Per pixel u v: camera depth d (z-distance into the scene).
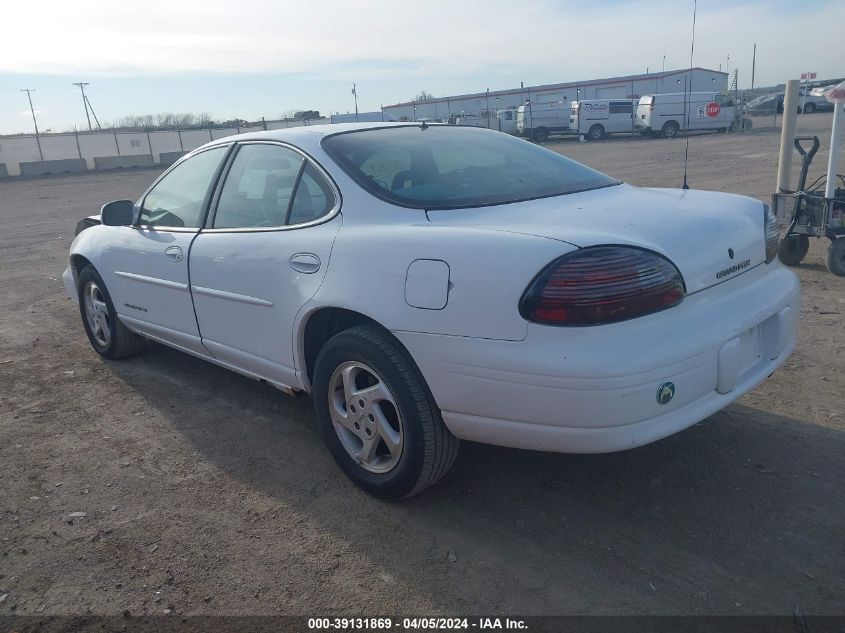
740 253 2.97
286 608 2.59
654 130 34.00
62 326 6.40
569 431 2.54
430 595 2.62
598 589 2.60
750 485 3.20
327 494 3.34
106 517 3.22
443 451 3.00
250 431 4.04
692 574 2.64
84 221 5.71
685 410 2.63
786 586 2.55
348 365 3.19
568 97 46.97
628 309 2.50
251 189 3.81
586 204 3.12
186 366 5.14
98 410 4.43
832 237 6.62
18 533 3.12
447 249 2.76
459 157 3.62
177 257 4.13
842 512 2.96
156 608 2.62
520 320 2.55
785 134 7.27
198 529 3.10
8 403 4.59
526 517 3.06
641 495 3.18
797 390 4.12
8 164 35.00
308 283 3.28
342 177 3.36
